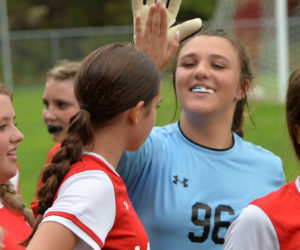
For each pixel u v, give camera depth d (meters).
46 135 27.95
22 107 40.62
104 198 4.16
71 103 8.59
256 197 6.16
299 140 4.89
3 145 4.80
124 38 50.09
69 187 4.17
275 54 36.81
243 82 6.64
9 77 50.69
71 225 3.95
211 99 6.17
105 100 4.42
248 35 37.19
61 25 79.31
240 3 39.34
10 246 4.69
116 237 4.36
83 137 4.47
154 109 4.79
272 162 6.54
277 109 30.75
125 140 4.66
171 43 5.41
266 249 4.50
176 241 5.74
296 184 4.70
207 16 72.19
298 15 41.62
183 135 6.37
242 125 7.29
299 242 4.42
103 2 78.62
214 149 6.29
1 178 4.90
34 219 5.38
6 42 50.47
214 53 6.25
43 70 53.34
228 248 4.64
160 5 5.24
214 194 6.02
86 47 50.16
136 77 4.51
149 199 5.88
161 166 6.03
